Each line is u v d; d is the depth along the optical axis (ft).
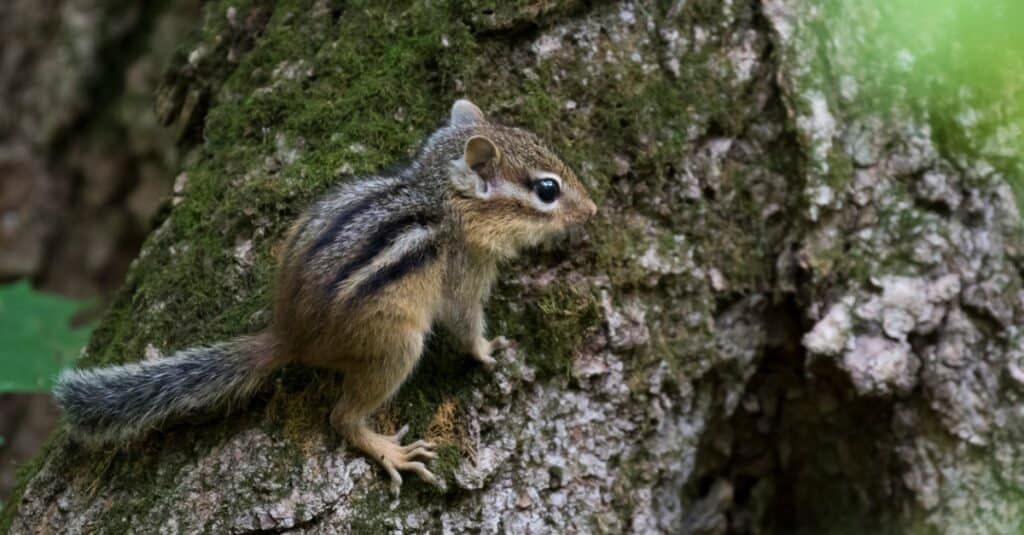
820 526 39.45
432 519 30.17
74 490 30.22
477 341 31.35
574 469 31.96
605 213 33.32
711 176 34.09
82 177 55.21
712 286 34.45
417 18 33.27
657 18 33.96
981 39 33.58
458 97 32.91
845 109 34.22
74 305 45.03
